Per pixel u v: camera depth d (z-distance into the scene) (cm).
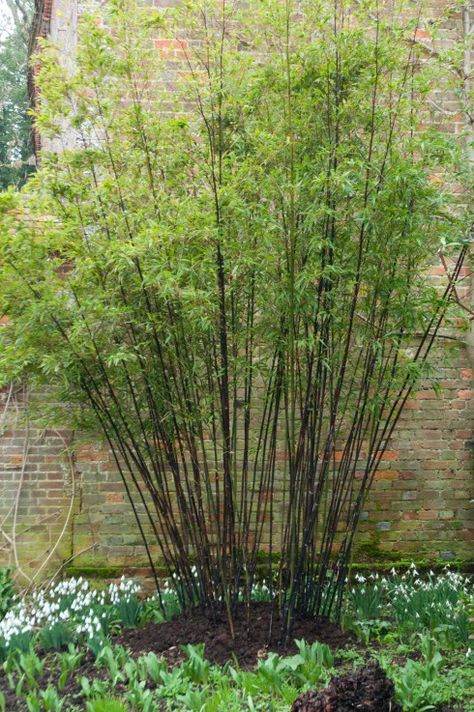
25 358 375
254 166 373
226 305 388
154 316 367
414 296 402
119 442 422
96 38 387
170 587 503
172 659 368
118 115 410
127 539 522
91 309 363
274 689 325
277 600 420
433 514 540
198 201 373
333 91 389
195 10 387
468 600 409
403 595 452
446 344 539
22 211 380
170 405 394
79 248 378
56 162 400
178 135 403
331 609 431
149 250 351
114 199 388
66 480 523
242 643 377
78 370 388
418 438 542
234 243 364
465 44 449
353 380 400
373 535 534
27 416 473
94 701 303
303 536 394
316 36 402
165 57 459
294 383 383
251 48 443
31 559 517
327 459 391
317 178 350
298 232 368
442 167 427
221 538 450
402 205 366
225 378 384
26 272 375
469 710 314
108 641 377
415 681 332
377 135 393
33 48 674
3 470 521
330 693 269
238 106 398
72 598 459
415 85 388
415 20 384
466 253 425
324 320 388
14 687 343
